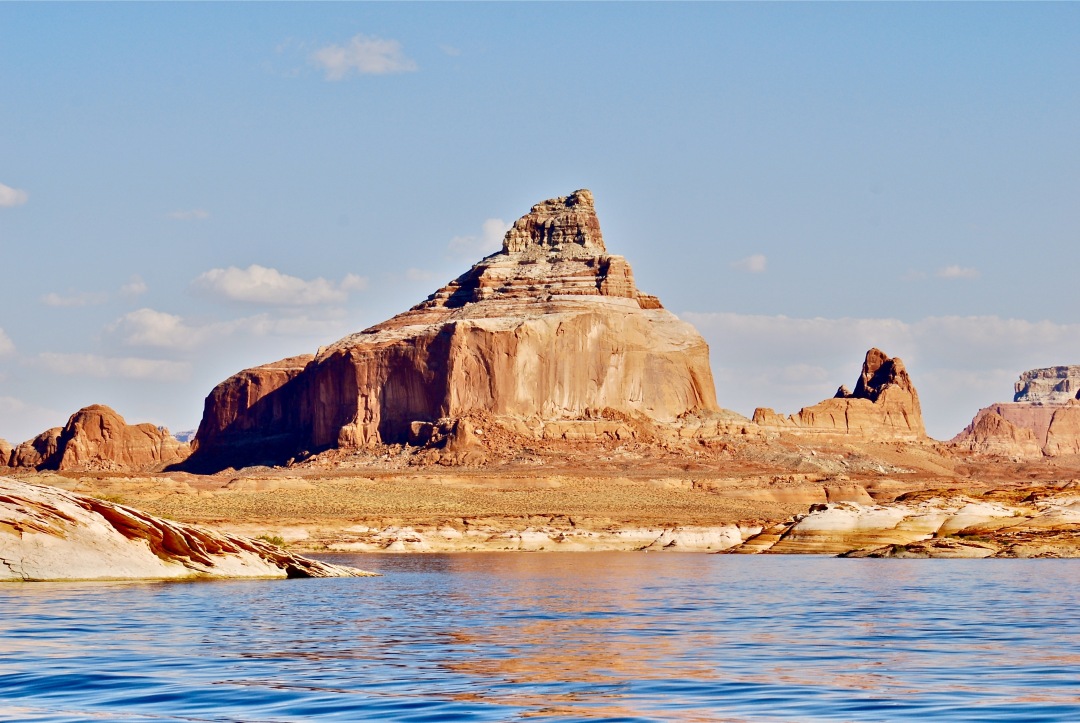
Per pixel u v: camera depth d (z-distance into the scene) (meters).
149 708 72.00
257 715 70.06
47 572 154.25
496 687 80.31
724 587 180.12
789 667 89.94
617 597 160.38
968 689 79.44
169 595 143.50
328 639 106.44
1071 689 79.38
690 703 74.31
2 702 73.44
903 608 140.88
